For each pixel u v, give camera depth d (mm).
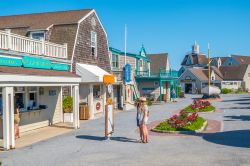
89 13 27734
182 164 11141
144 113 15016
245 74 84375
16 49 17531
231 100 47938
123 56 39906
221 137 15898
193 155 12328
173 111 32125
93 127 21141
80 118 25938
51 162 11953
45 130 20094
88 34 27641
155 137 16406
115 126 21125
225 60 96562
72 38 25391
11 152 13875
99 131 19234
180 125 18031
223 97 57406
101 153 13156
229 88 80938
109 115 16438
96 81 25203
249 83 85625
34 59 18844
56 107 23391
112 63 36156
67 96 24375
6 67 15992
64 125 22188
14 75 14719
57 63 21891
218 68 88125
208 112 29109
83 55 26641
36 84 16656
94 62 28719
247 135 16297
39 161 12148
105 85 29500
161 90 46844
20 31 26125
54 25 26016
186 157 12055
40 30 25344
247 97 55969
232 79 83562
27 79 15742
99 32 29938
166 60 60562
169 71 49500
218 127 19453
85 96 26969
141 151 13281
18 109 17625
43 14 29547
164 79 47000
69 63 24156
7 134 14336
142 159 11977
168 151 13125
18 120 17344
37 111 20859
